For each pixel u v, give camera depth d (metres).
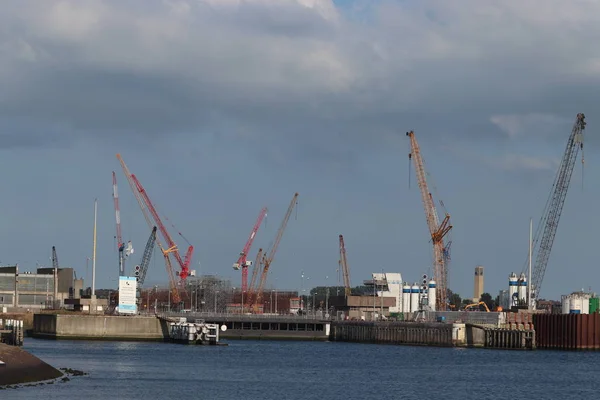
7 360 184.38
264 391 190.50
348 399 182.38
